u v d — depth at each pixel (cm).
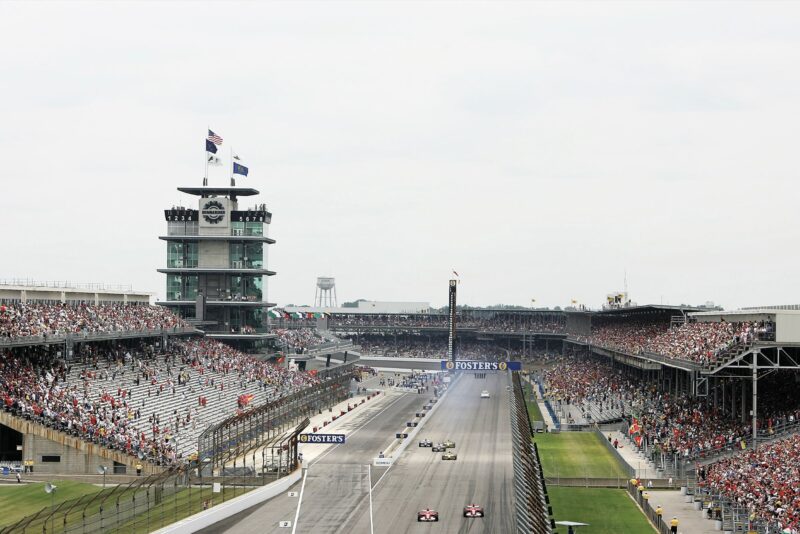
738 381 11800
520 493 7981
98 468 9669
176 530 7400
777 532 7175
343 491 9688
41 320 11788
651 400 14475
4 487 8831
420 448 12925
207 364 15862
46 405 10019
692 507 8900
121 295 15812
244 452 10512
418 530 7825
